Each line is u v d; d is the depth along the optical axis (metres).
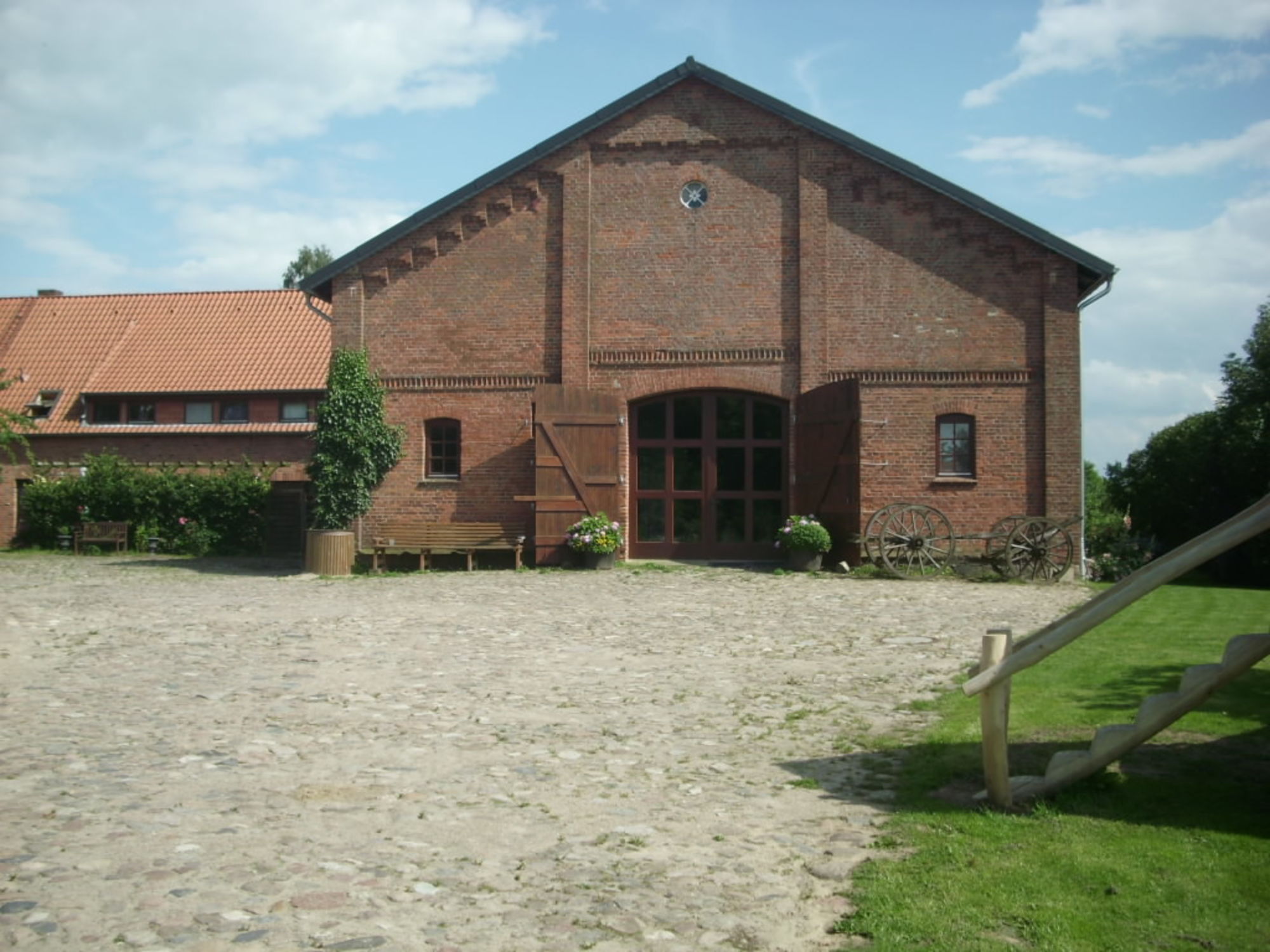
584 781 7.33
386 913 5.09
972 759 7.68
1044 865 5.58
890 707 9.55
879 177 22.39
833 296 22.47
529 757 7.91
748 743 8.36
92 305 38.38
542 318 23.19
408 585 19.81
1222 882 5.29
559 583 19.70
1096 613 6.29
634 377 22.98
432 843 6.07
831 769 7.61
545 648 12.65
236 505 31.50
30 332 37.75
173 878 5.48
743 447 23.08
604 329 23.03
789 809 6.72
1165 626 14.04
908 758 7.78
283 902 5.20
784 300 22.64
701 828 6.37
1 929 4.85
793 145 22.69
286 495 31.42
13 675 11.00
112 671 11.20
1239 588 21.73
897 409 22.27
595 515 22.55
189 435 33.75
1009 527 21.61
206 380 34.31
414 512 23.44
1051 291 21.89
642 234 23.00
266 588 19.69
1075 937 4.72
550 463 22.39
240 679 10.78
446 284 23.45
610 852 5.96
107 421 34.88
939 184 22.03
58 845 5.95
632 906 5.21
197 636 13.55
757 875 5.62
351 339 23.62
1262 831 6.03
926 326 22.23
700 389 22.91
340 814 6.55
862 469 22.25
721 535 23.16
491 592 18.31
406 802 6.81
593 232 23.11
